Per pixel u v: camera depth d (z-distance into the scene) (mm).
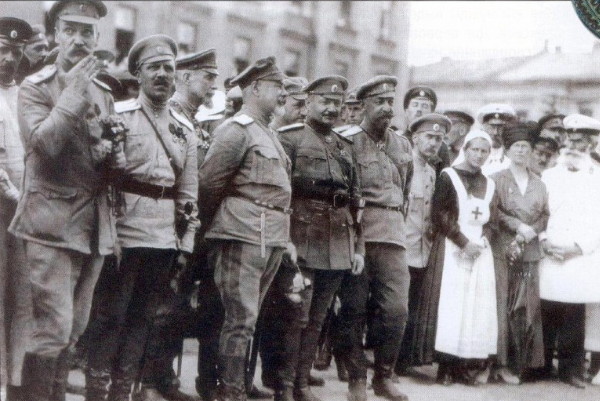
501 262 5441
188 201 4062
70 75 3619
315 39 15461
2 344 4105
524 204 5520
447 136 6324
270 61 4254
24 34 4305
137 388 4367
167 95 4023
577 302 5469
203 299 4461
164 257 3988
